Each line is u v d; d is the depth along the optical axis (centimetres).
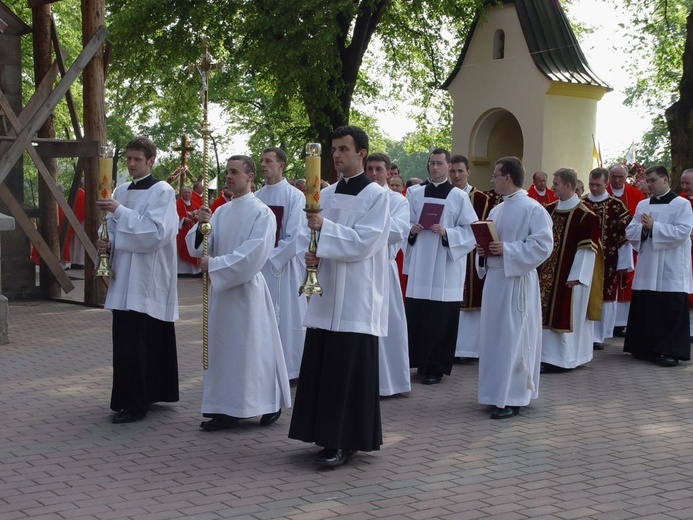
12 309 1324
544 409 762
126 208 676
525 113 2275
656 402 799
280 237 824
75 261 1914
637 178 1706
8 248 1423
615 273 1120
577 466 593
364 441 579
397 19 2441
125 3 2259
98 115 1333
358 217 577
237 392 657
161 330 711
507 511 500
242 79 2816
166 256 696
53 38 1435
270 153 833
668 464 602
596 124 2348
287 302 833
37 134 1448
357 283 574
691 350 1108
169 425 677
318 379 578
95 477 547
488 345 738
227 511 489
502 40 2353
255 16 2095
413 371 934
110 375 855
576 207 923
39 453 597
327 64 2041
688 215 997
